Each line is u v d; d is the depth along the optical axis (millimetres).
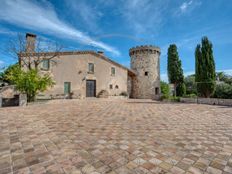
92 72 19281
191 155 2855
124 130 4551
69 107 9914
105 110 8680
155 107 10461
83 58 18828
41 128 4676
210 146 3314
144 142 3547
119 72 22078
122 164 2494
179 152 2990
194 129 4715
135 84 25406
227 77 21391
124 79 22562
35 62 14719
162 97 19609
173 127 4949
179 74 20484
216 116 6984
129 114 7402
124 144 3408
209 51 15281
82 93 18281
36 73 12492
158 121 5848
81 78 18391
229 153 2953
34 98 12703
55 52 16750
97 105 11281
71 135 4023
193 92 24266
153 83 24359
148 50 24625
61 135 4012
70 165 2445
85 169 2322
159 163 2537
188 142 3562
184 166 2443
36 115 6887
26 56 15602
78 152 2951
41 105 11117
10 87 13570
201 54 15586
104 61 20531
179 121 5867
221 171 2293
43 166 2406
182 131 4484
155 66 24859
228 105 11812
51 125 5070
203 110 8992
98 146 3273
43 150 3033
